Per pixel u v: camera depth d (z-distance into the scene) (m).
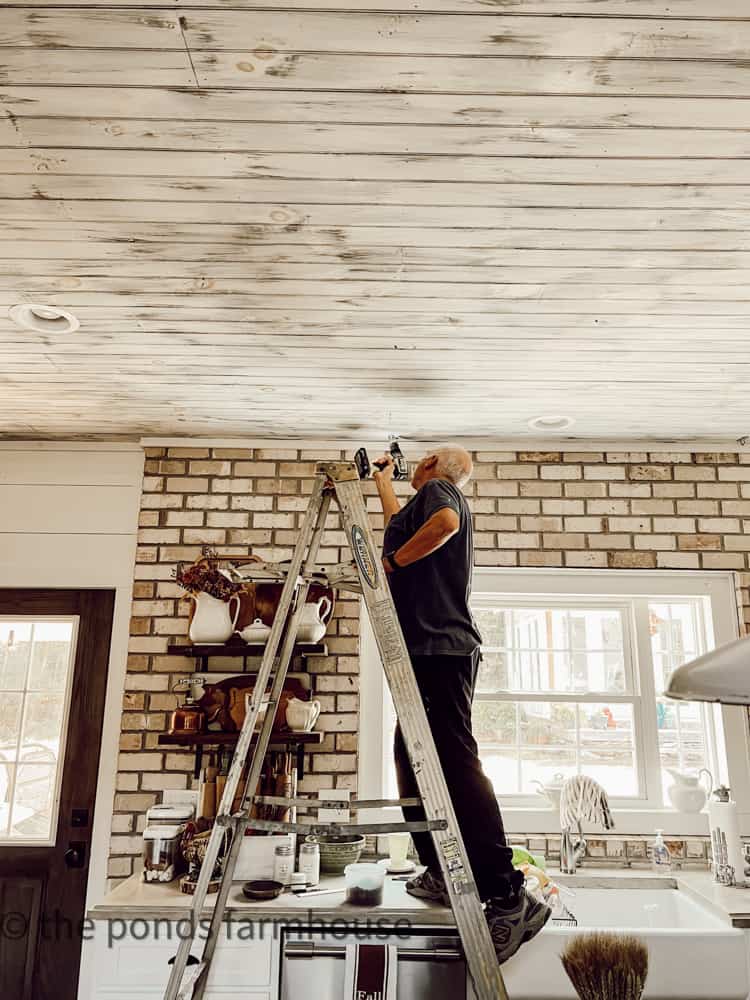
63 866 3.30
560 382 2.99
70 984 3.19
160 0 1.34
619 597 3.63
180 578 3.29
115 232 2.02
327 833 1.85
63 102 1.58
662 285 2.25
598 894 3.09
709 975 2.44
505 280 2.24
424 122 1.62
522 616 3.69
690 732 3.60
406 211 1.92
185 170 1.78
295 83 1.52
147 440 3.68
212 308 2.42
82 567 3.57
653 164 1.75
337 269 2.19
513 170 1.77
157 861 2.83
